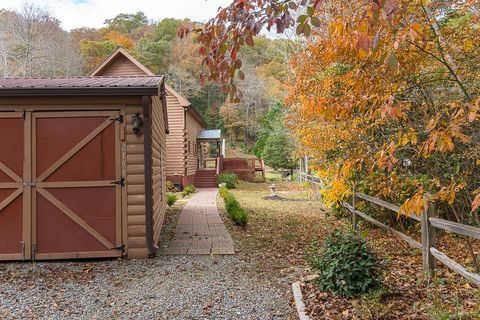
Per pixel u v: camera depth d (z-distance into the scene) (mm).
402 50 2463
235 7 2096
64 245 5195
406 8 2166
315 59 6344
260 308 3533
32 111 5207
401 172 4301
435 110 3254
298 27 1952
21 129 5199
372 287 3498
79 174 5250
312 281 4051
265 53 25609
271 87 33219
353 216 7191
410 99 3498
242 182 22578
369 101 3184
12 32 29453
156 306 3611
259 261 5219
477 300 3186
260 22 2055
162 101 7891
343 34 2184
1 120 5172
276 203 12930
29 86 5055
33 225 5152
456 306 3008
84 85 5172
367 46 1922
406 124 3650
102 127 5297
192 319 3311
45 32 31000
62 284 4262
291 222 8781
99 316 3385
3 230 5125
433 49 2799
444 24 3303
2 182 5145
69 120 5258
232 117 42594
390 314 3014
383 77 3102
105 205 5281
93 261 5219
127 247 5293
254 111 41281
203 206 11391
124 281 4359
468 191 3764
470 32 3037
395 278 4035
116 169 5297
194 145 21500
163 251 5730
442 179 3732
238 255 5535
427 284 3818
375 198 5859
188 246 6066
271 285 4172
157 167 7090
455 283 3781
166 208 10508
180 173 17359
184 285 4207
